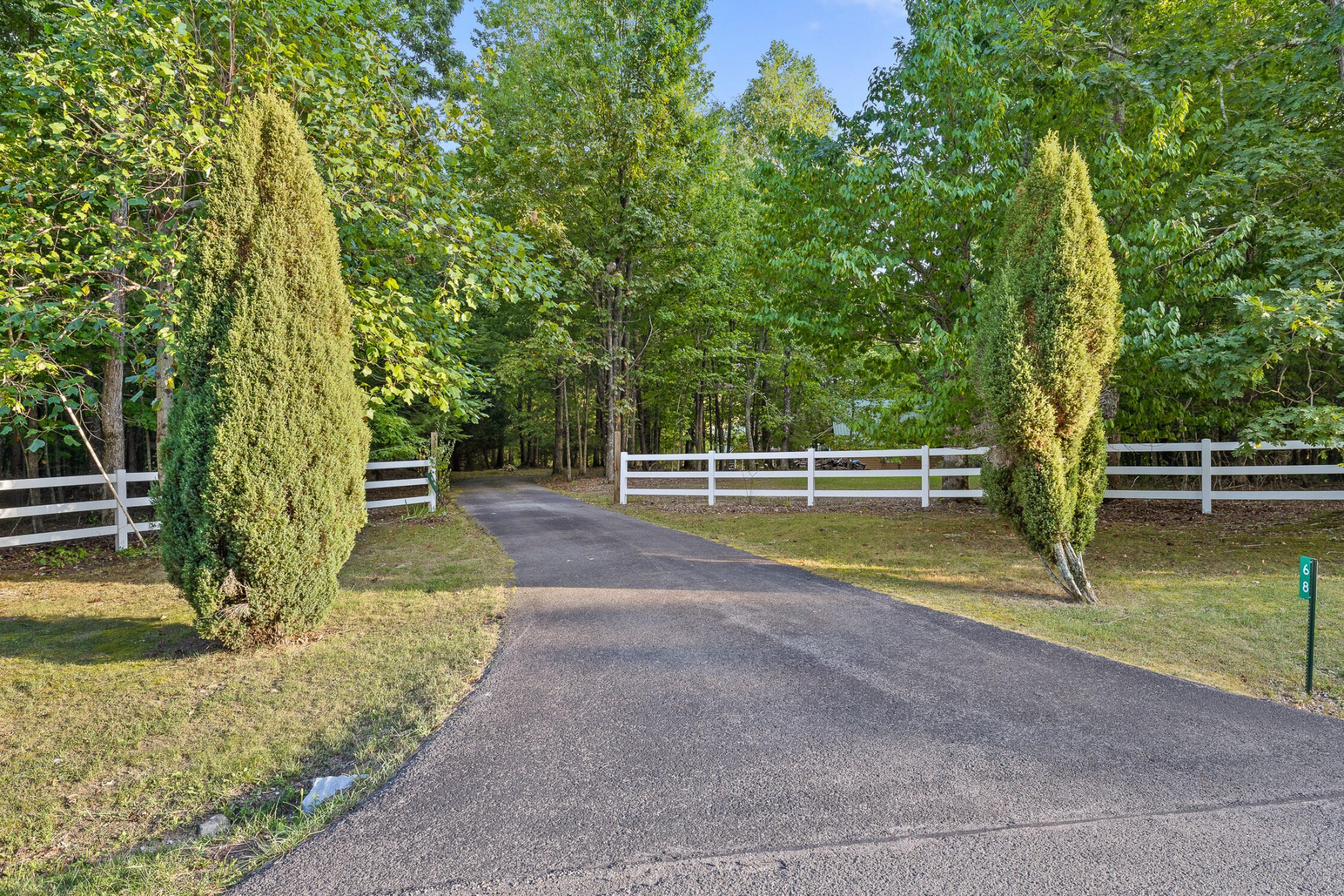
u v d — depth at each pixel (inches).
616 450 802.2
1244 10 358.3
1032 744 124.6
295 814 107.8
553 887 85.3
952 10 353.1
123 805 112.8
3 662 182.9
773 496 573.9
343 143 271.3
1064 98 354.0
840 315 423.8
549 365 828.0
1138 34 377.1
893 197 373.7
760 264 494.3
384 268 307.1
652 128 685.9
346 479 201.5
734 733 131.1
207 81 259.6
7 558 349.1
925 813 101.6
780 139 438.9
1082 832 95.8
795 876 86.7
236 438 178.1
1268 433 265.1
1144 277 323.3
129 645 199.2
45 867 96.0
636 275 781.9
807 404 967.0
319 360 193.0
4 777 121.4
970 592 244.5
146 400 494.3
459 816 103.0
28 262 227.6
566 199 697.0
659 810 103.7
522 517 508.7
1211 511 415.5
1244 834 94.8
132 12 245.3
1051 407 221.9
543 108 704.4
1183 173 350.3
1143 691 149.3
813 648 182.2
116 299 303.0
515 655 179.8
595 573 285.4
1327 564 268.5
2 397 242.1
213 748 131.7
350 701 152.4
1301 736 126.4
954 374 362.0
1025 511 231.6
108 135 227.0
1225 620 199.2
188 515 181.9
